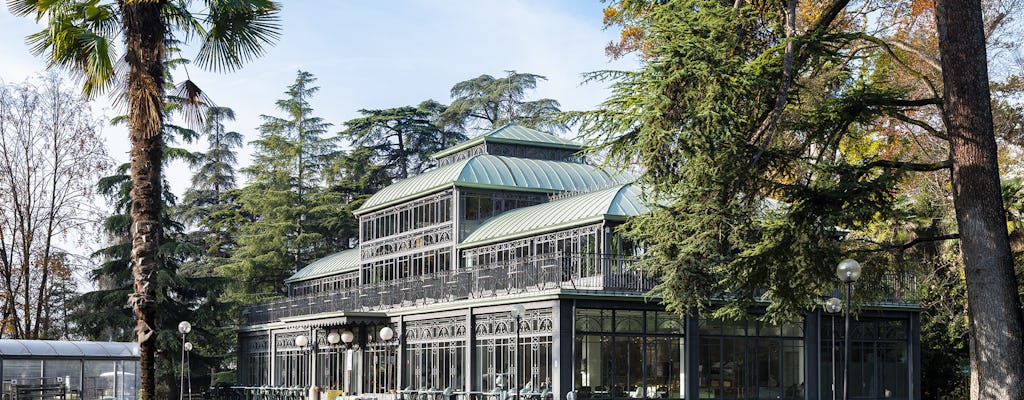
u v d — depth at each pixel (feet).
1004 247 59.52
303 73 244.01
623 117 62.03
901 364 121.19
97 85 64.03
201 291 170.71
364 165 231.71
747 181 63.87
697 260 65.21
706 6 63.67
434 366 121.39
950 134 61.21
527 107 237.04
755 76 60.13
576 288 102.27
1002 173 117.39
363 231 160.04
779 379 111.96
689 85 60.90
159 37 64.34
